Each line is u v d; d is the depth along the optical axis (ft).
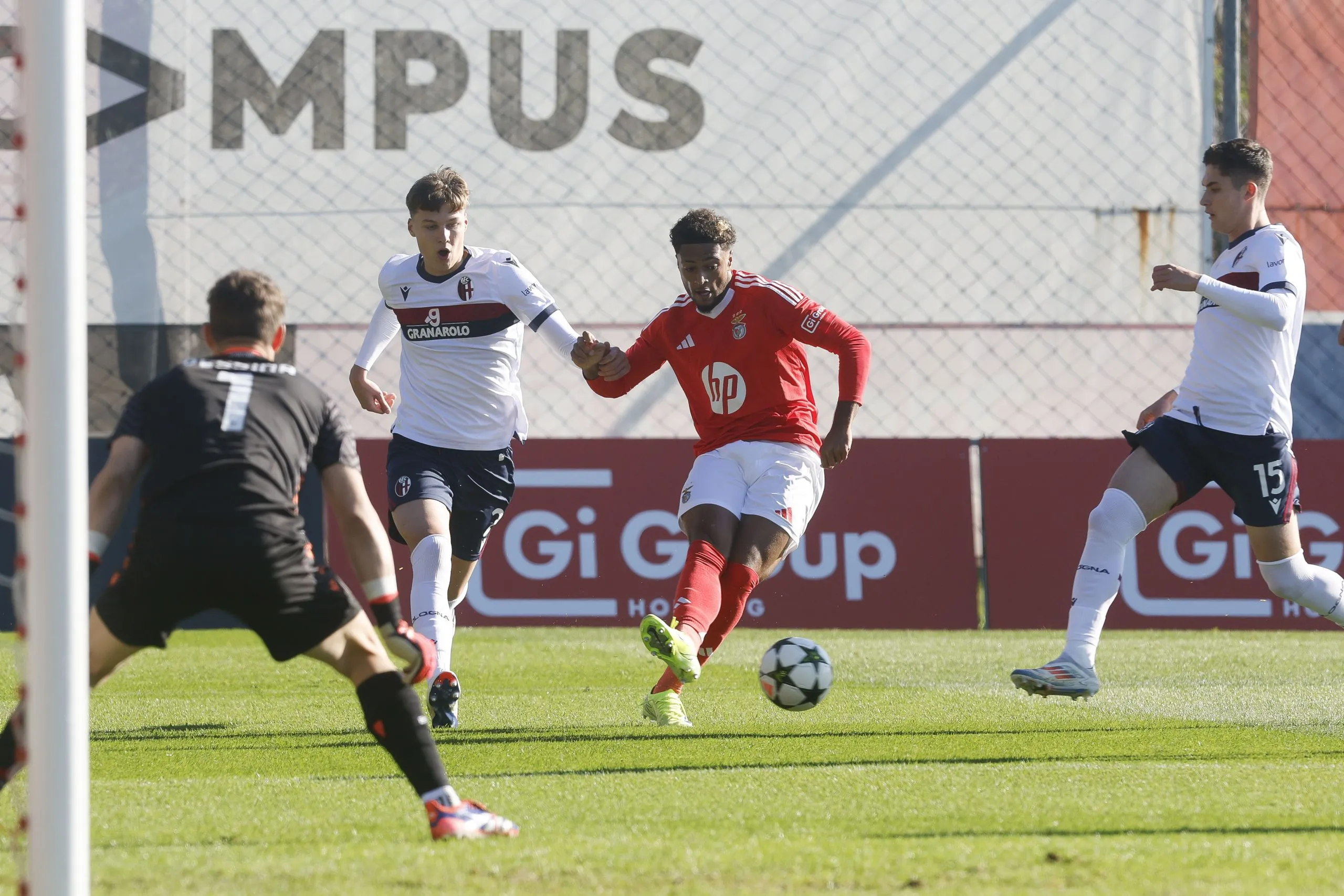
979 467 106.32
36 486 25.58
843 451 58.23
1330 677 78.95
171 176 109.19
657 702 59.57
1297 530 59.93
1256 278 57.31
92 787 43.09
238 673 81.20
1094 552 57.00
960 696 69.97
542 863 30.71
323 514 101.71
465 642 99.71
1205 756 49.93
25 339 25.94
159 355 107.14
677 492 105.09
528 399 109.60
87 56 108.17
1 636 99.96
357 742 54.54
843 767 46.83
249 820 37.24
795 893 28.40
